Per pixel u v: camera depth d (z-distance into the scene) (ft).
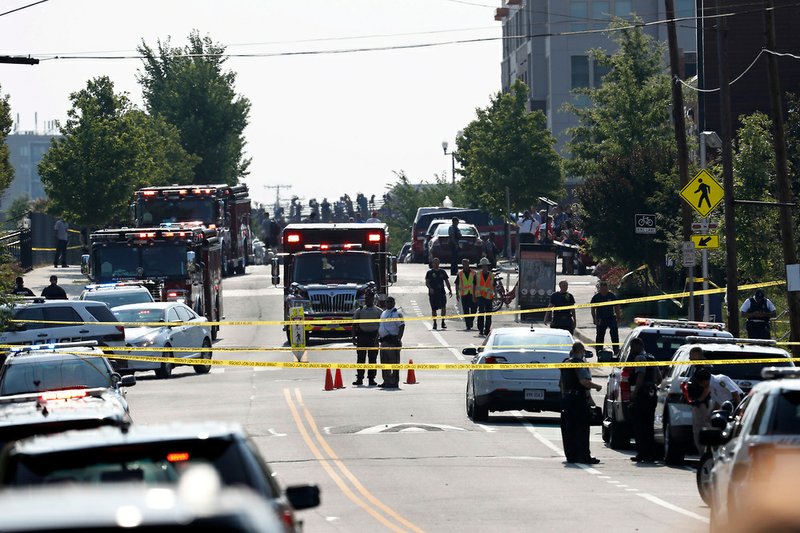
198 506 58.03
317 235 509.35
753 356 240.73
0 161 607.37
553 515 183.32
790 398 139.85
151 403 338.75
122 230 503.20
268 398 349.82
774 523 134.10
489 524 175.52
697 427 222.69
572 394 243.40
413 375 395.14
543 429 295.89
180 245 502.38
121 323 395.14
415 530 171.53
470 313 526.16
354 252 508.12
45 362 249.55
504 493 205.77
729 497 141.28
